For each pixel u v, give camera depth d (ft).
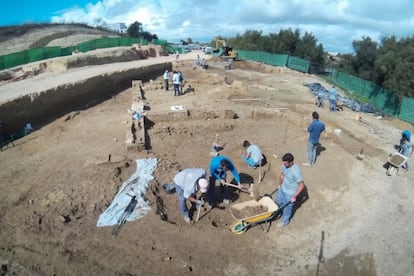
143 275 17.87
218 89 62.23
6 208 23.21
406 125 47.83
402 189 26.94
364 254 20.03
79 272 17.74
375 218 23.25
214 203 24.98
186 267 18.52
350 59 110.73
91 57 81.00
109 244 19.85
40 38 147.43
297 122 42.52
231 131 40.93
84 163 30.32
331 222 22.81
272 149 34.37
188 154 33.73
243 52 132.26
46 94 45.78
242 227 21.11
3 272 17.37
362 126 44.37
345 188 26.53
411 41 99.76
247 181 28.40
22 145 35.22
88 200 24.30
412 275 18.42
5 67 68.69
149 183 26.73
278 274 18.63
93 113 47.70
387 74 91.91
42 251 19.03
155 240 20.35
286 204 21.07
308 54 138.41
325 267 19.15
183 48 175.52
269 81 80.84
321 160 30.81
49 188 25.96
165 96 57.77
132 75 72.74
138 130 37.96
